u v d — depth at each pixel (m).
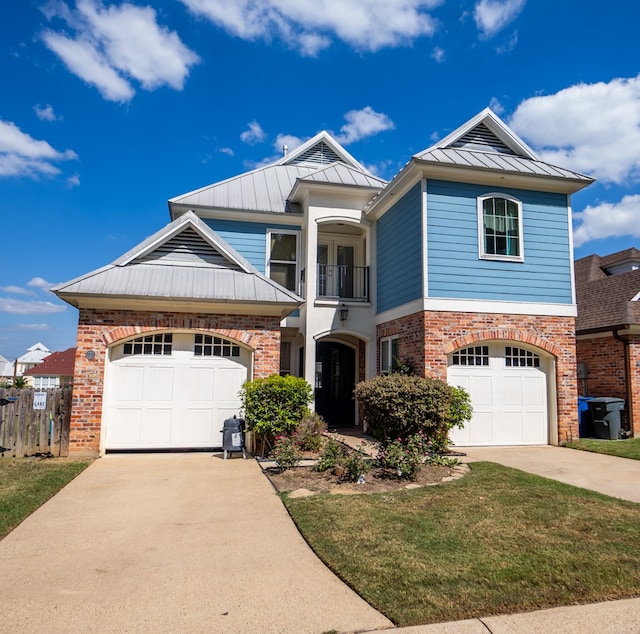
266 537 5.52
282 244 15.78
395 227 13.50
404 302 12.71
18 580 4.39
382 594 4.05
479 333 11.78
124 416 10.52
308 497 7.05
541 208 12.60
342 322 14.37
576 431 12.25
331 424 15.63
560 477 8.52
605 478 8.44
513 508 6.48
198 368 10.95
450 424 10.34
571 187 12.63
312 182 14.30
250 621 3.67
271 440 10.34
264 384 10.15
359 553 4.93
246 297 10.77
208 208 14.98
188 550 5.13
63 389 10.24
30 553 5.04
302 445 10.32
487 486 7.66
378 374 14.34
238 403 11.05
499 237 12.25
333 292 15.77
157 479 8.26
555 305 12.36
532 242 12.43
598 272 23.03
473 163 12.23
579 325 15.36
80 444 9.99
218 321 10.88
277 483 7.98
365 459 9.38
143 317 10.52
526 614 3.76
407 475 8.23
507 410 12.12
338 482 7.98
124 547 5.21
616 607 3.89
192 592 4.15
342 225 15.82
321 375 15.88
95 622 3.65
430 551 4.97
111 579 4.42
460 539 5.32
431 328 11.48
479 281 11.94
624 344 13.90
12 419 10.03
